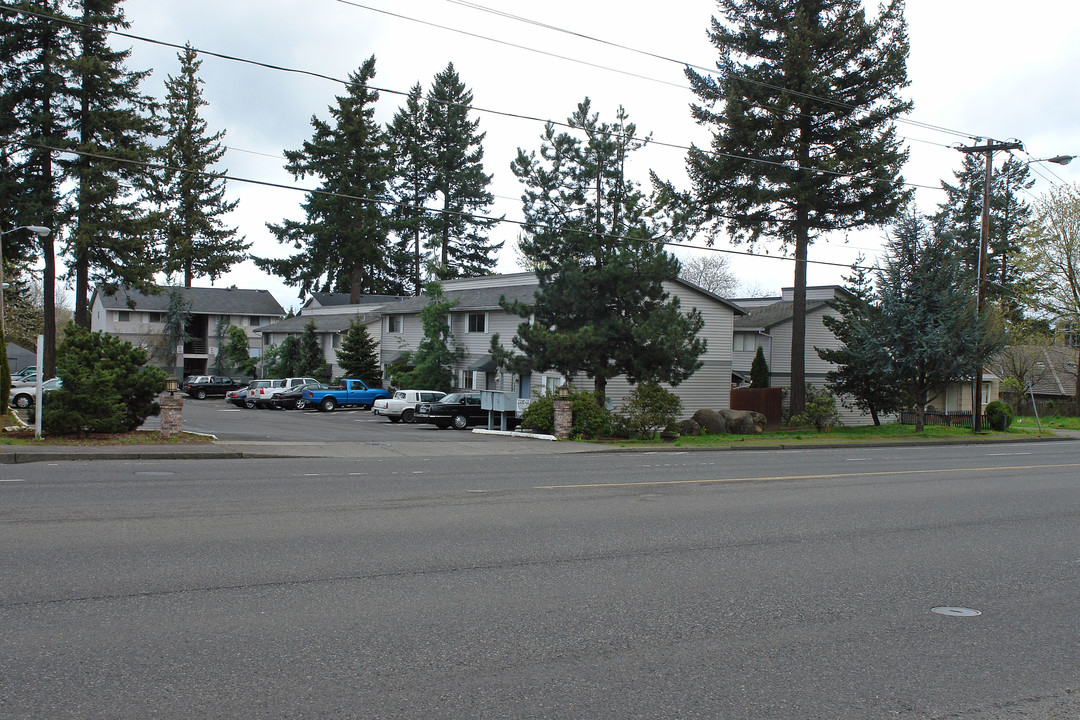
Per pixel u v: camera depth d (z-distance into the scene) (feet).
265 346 219.20
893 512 44.04
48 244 126.41
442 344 143.64
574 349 90.22
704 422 111.75
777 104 109.40
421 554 29.94
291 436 87.56
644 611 23.94
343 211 215.72
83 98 122.93
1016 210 214.48
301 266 222.69
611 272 90.38
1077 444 110.83
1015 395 186.60
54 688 16.75
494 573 27.66
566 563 29.53
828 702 17.74
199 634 20.33
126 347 75.82
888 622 23.91
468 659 19.38
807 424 118.42
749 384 149.59
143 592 23.71
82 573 25.44
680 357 92.79
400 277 247.09
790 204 115.44
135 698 16.40
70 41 122.83
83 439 69.41
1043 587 28.76
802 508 44.37
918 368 113.39
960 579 29.55
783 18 113.60
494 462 65.87
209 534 31.83
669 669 19.30
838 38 109.40
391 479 51.62
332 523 35.09
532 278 148.97
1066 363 192.34
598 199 94.89
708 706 17.20
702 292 124.57
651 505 43.50
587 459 71.36
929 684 19.10
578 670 18.98
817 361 151.94
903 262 114.32
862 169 108.17
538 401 96.22
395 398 123.24
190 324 228.43
